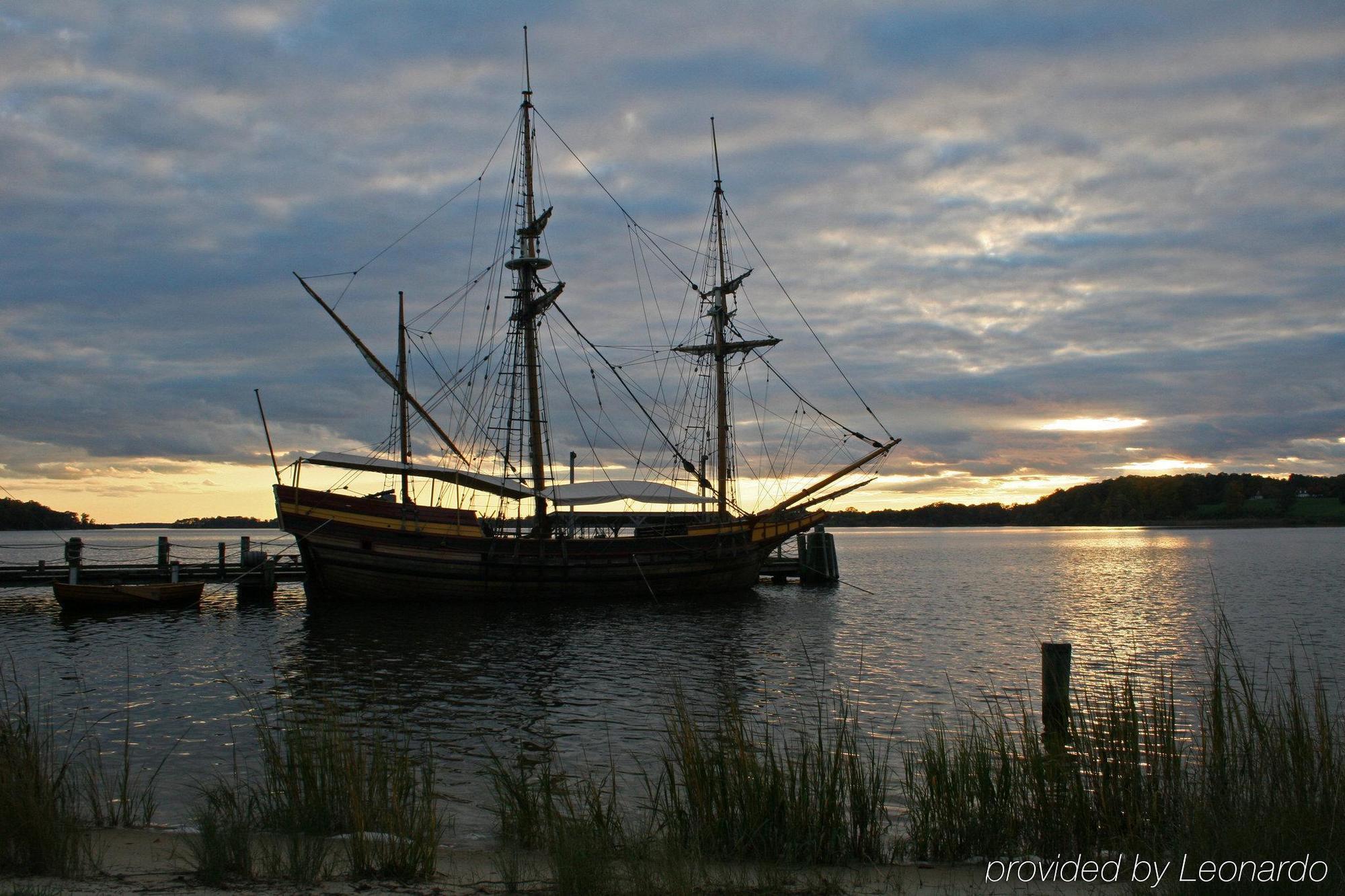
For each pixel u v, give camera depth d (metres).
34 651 36.38
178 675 30.83
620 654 35.44
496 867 11.68
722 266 70.44
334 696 26.61
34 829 10.91
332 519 49.38
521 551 52.88
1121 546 165.75
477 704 25.64
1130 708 13.74
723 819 12.40
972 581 79.75
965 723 22.48
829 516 65.12
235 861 10.95
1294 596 60.34
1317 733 13.02
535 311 60.00
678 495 59.44
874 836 12.52
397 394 60.09
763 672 31.30
